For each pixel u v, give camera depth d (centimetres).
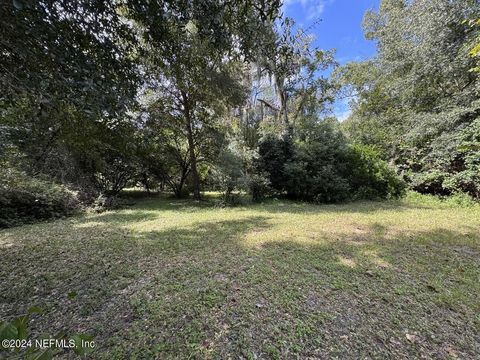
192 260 338
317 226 510
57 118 293
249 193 890
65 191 730
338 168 914
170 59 321
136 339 191
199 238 442
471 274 288
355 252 358
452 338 190
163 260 339
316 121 1026
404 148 905
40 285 275
